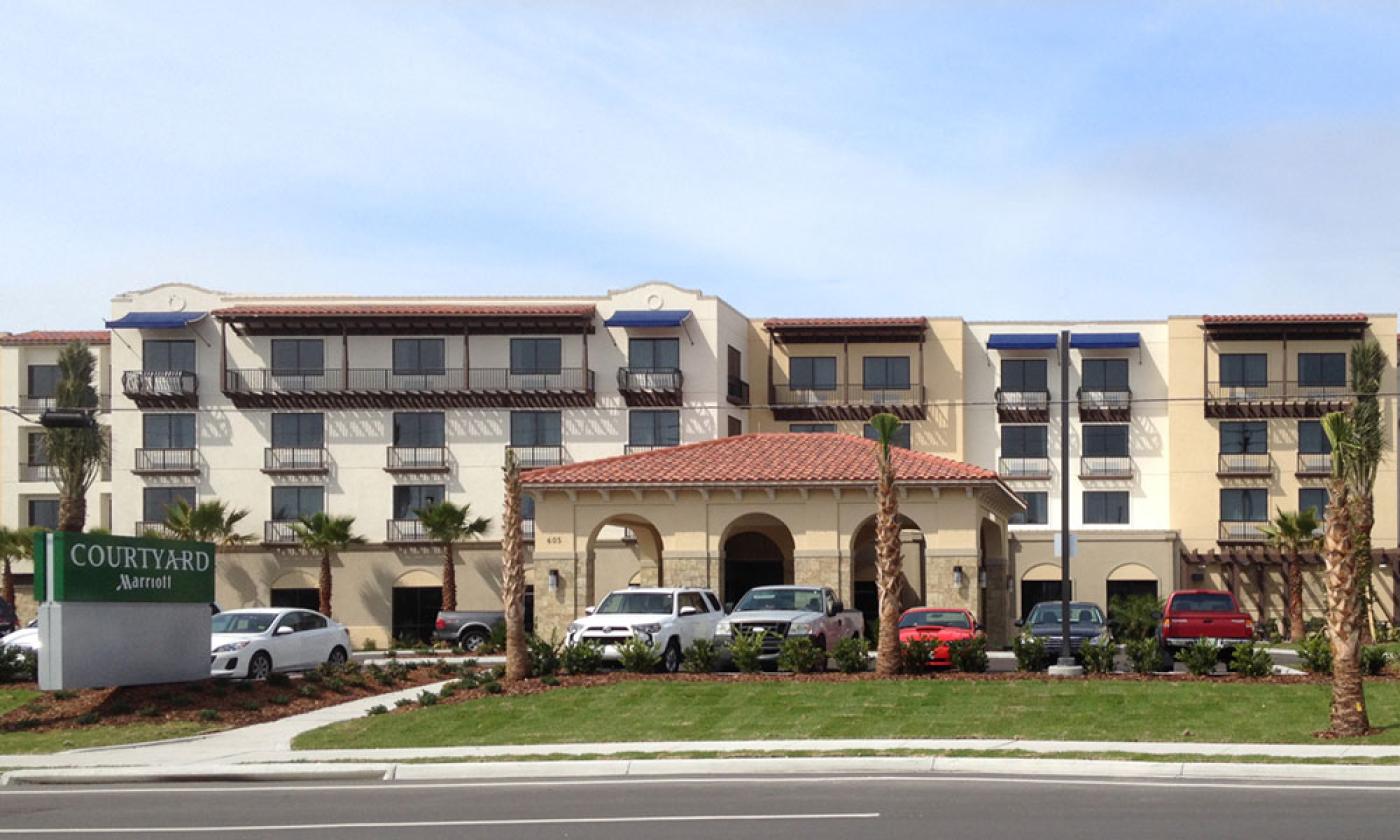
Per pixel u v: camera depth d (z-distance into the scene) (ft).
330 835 46.52
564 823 47.80
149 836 47.09
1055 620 112.98
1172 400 200.34
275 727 79.77
